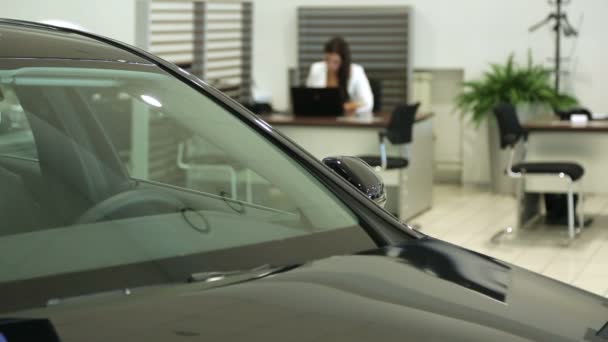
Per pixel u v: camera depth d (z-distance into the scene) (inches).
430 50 406.3
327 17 419.8
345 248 78.2
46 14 238.8
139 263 68.2
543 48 393.1
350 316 63.5
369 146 316.2
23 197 71.7
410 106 300.5
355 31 416.2
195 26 360.8
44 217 70.4
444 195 373.7
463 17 401.1
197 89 90.4
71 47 85.5
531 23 393.4
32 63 80.6
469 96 381.7
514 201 359.3
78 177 76.5
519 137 295.3
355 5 416.2
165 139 287.0
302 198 83.8
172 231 74.2
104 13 255.8
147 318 59.2
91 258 67.3
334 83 346.9
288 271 71.0
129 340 55.6
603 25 386.6
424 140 335.0
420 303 67.9
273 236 77.4
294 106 332.5
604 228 303.0
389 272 72.9
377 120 318.0
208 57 402.6
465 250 83.1
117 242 70.3
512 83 377.4
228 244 74.3
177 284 66.4
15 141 75.6
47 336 55.2
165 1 325.1
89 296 62.1
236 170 86.0
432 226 309.0
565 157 303.0
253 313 61.7
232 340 57.3
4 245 66.1
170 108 85.6
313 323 61.5
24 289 61.4
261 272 70.6
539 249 273.7
